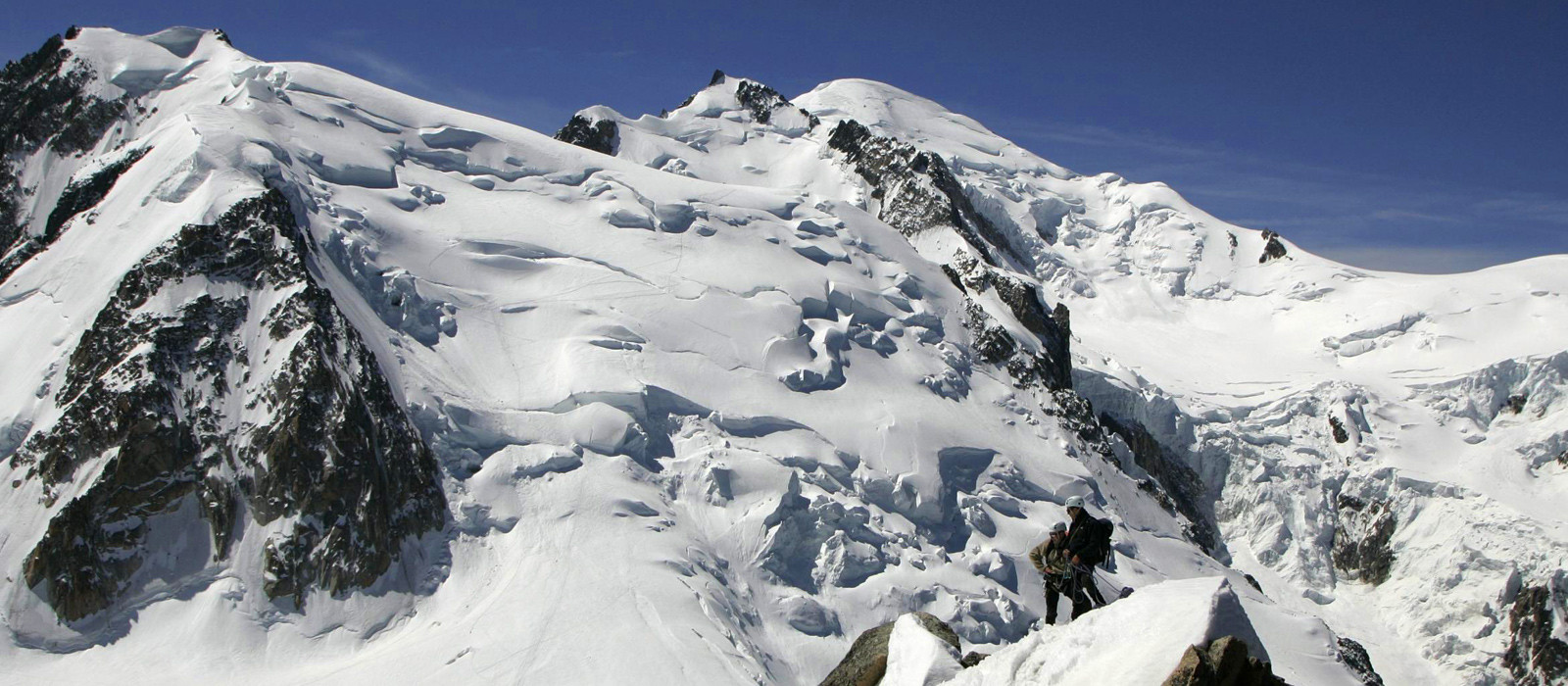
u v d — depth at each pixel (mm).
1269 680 9531
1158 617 10203
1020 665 11117
